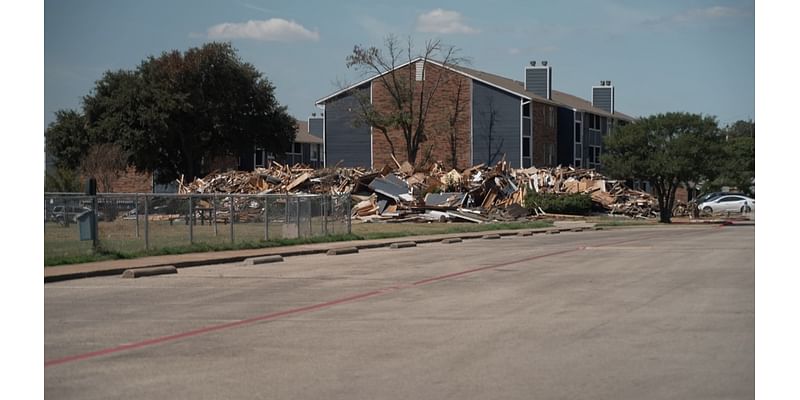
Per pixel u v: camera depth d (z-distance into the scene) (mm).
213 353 9938
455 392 7957
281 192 53312
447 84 73875
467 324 11898
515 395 7828
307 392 8000
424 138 73812
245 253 24359
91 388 8234
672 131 51812
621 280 17453
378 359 9492
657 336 10789
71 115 76188
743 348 9969
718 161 51062
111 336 11148
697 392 7930
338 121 76812
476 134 73125
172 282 17938
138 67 73375
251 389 8133
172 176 77000
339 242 29812
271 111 78688
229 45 74875
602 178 64500
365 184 53094
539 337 10789
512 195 55719
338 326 11852
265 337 11000
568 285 16641
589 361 9297
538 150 74500
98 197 23125
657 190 53438
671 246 28516
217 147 75188
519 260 23031
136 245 24266
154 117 69938
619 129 53250
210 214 35844
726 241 31281
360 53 74562
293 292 15961
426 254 25875
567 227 42938
